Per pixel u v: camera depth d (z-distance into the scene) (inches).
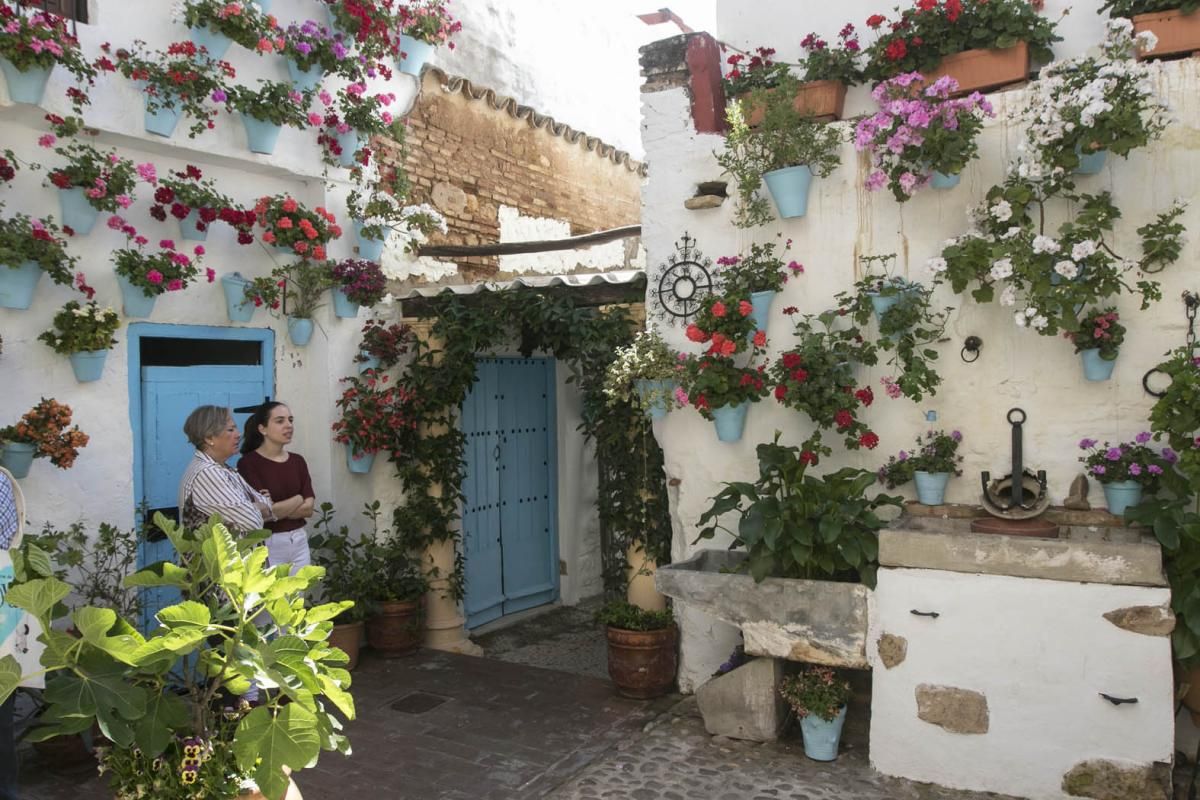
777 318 182.7
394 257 237.3
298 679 97.2
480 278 267.9
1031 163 148.9
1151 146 150.9
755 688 164.9
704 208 189.2
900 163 161.6
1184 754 151.4
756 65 190.2
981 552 142.8
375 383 227.5
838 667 163.0
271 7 200.8
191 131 184.5
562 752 163.3
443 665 215.9
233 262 205.0
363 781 151.6
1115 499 150.9
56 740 149.3
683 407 194.1
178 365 196.2
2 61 154.9
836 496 160.6
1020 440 154.2
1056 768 138.2
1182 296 149.9
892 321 162.7
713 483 191.2
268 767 92.1
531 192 291.4
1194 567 137.3
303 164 209.9
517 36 285.7
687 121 191.8
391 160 234.7
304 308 216.4
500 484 272.2
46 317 168.2
